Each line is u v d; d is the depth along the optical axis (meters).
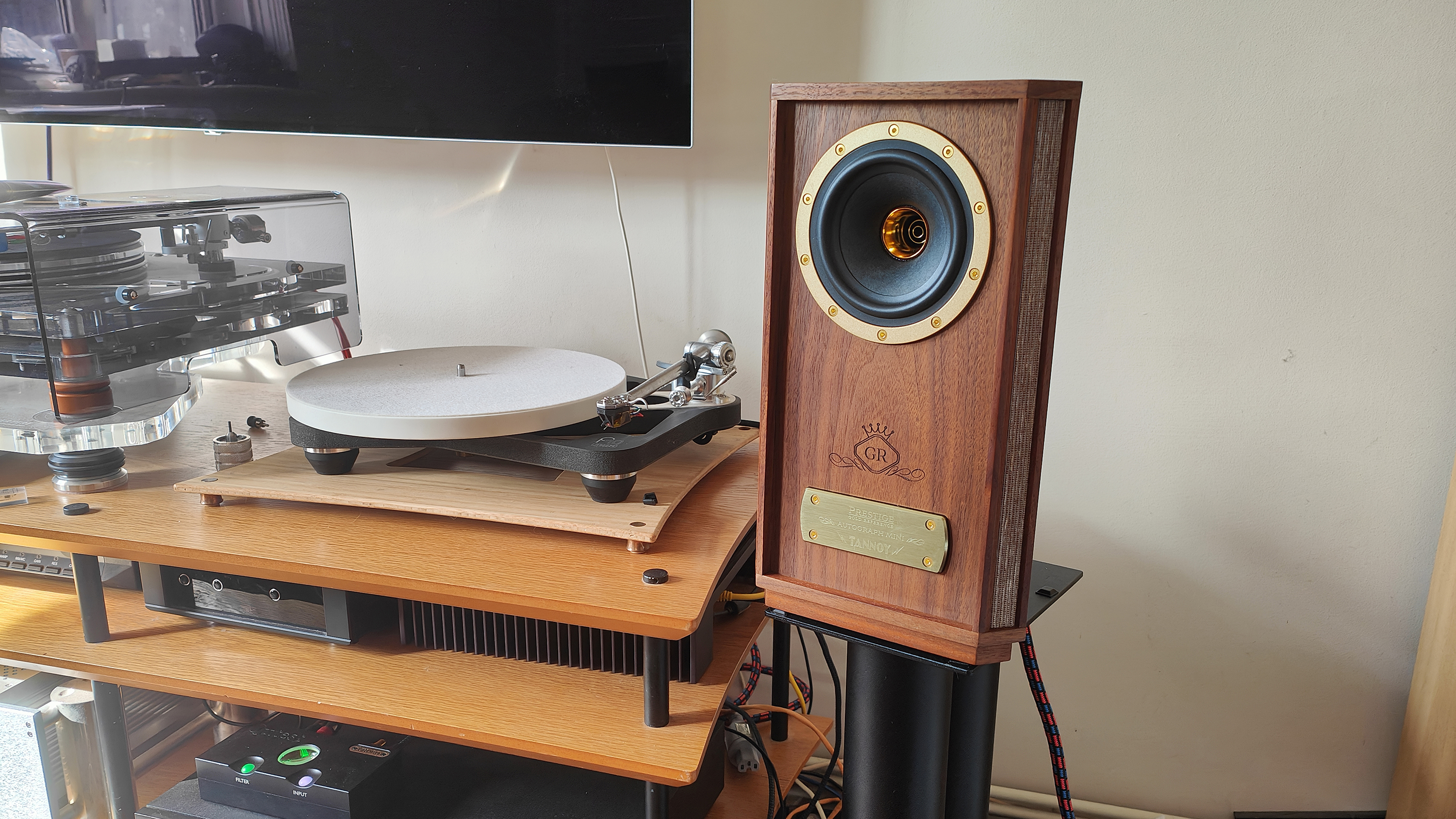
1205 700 1.28
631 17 1.12
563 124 1.19
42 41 1.30
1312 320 1.14
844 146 0.69
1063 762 0.95
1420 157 1.07
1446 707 1.11
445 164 1.36
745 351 1.33
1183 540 1.24
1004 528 0.70
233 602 1.00
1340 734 1.25
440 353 1.16
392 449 1.04
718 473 1.11
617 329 1.37
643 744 0.82
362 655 0.97
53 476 1.06
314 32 1.22
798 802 1.33
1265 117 1.10
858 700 0.81
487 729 0.84
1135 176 1.15
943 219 0.66
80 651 0.96
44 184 1.09
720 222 1.29
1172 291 1.17
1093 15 1.12
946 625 0.71
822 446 0.75
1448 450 1.13
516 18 1.16
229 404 1.35
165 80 1.29
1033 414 0.68
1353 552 1.19
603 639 0.93
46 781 1.08
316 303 1.22
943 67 1.18
